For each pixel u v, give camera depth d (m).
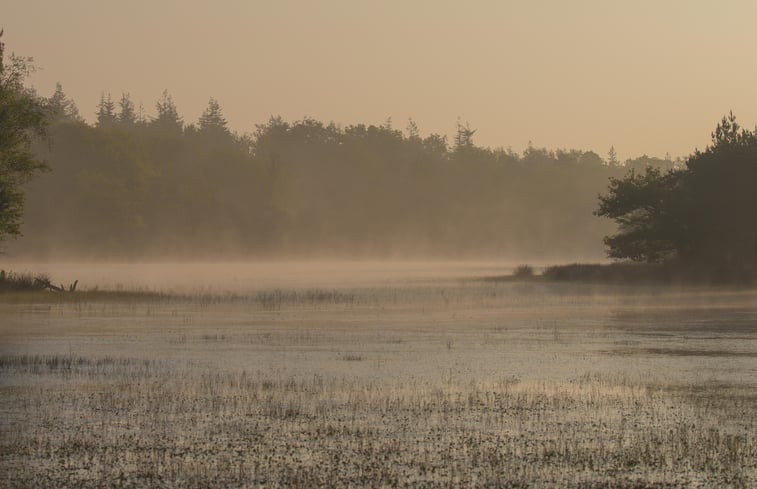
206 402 35.56
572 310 83.75
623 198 139.12
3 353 51.53
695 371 44.47
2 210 101.38
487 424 31.61
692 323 70.50
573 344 56.34
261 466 26.03
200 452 27.61
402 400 36.12
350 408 34.44
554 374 43.47
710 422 32.06
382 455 27.28
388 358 49.56
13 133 102.94
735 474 25.31
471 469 25.75
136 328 66.44
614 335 61.69
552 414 33.38
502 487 24.08
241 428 30.86
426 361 48.22
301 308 85.62
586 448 28.16
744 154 133.38
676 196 135.62
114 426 31.17
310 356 50.28
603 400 36.25
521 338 59.97
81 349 53.62
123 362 47.66
